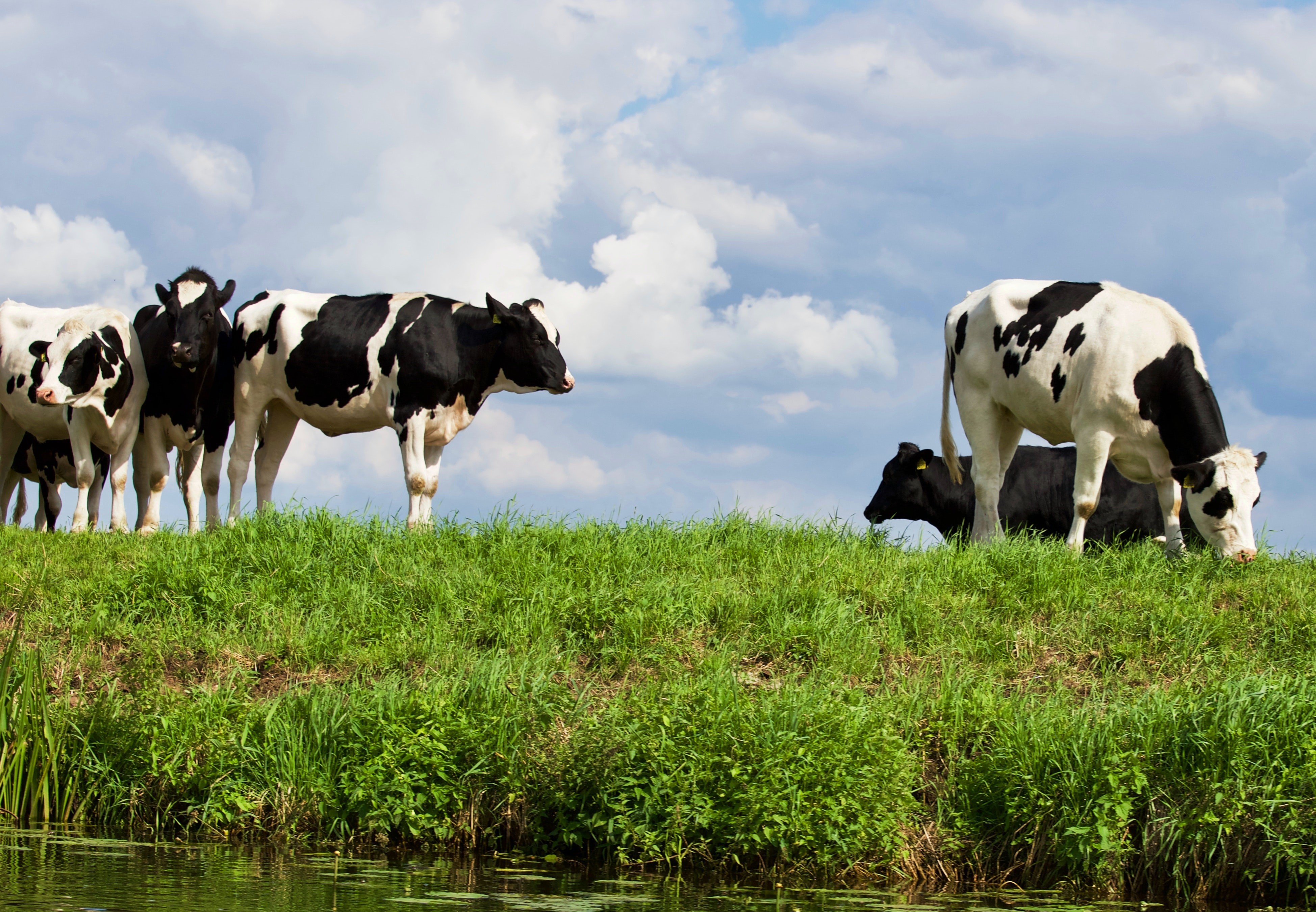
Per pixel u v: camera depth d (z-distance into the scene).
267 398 12.48
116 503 12.62
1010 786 6.03
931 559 9.37
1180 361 9.94
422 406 11.95
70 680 7.62
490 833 6.18
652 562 9.16
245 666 7.73
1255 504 9.80
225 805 6.29
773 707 6.23
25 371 13.37
